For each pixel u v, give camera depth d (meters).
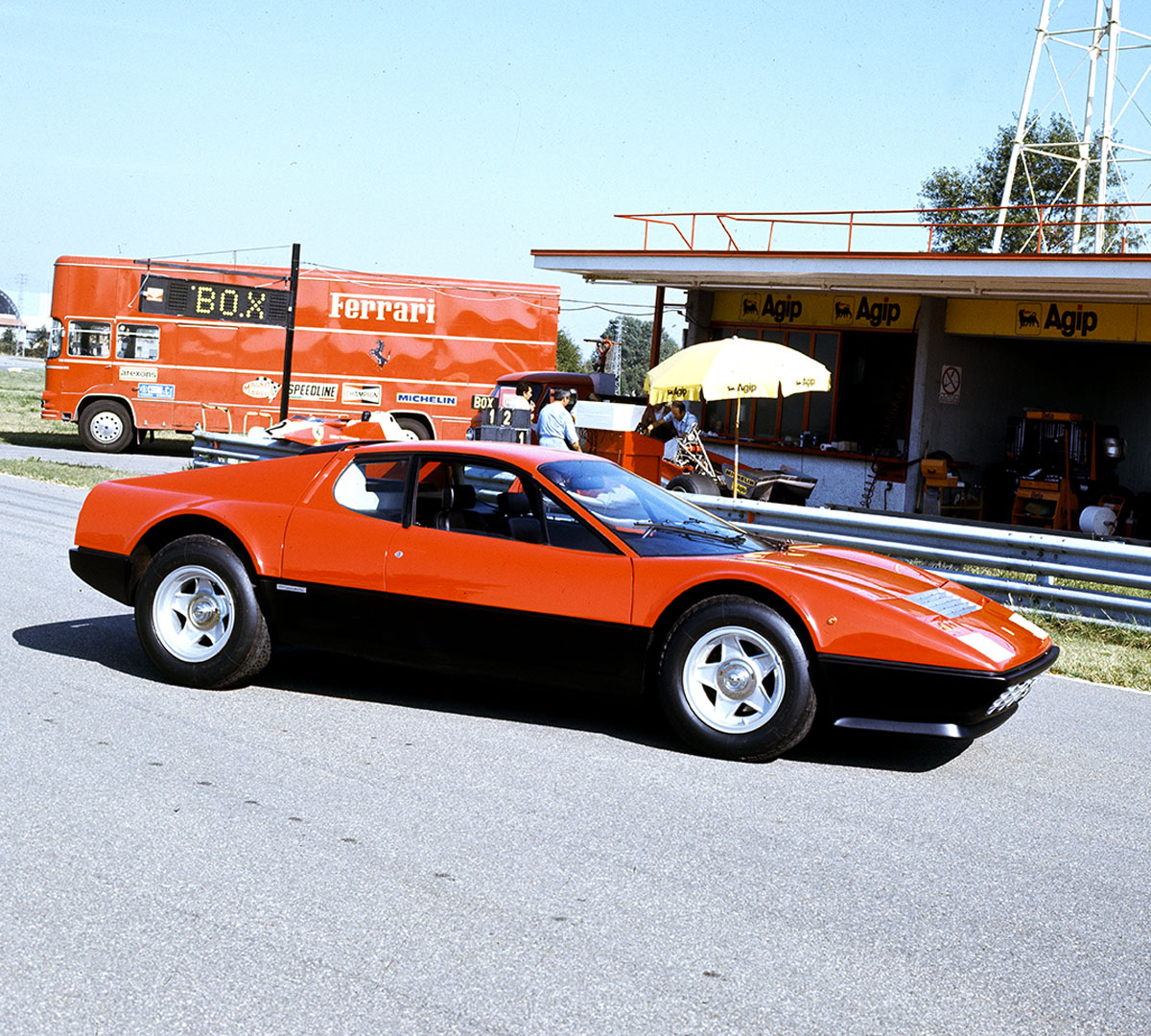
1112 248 40.56
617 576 5.53
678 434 16.77
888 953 3.49
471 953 3.35
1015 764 5.70
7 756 4.93
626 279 20.73
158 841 4.09
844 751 5.71
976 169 45.62
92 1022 2.89
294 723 5.66
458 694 6.39
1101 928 3.76
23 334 155.88
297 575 6.01
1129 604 9.32
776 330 21.00
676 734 5.70
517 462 5.90
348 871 3.91
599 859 4.12
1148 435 21.94
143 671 6.54
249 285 24.28
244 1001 3.02
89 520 6.48
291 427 17.30
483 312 24.91
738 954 3.43
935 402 19.25
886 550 10.84
